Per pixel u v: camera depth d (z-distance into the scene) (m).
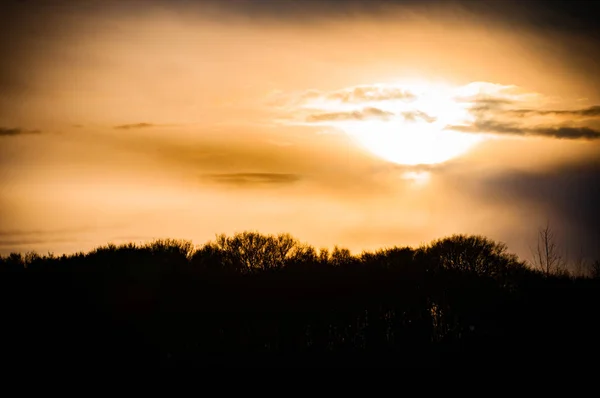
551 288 44.81
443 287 46.56
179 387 32.56
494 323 40.38
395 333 39.75
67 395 31.25
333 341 38.78
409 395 31.61
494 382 32.78
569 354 35.78
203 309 43.66
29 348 37.09
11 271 47.84
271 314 43.03
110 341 38.44
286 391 32.25
